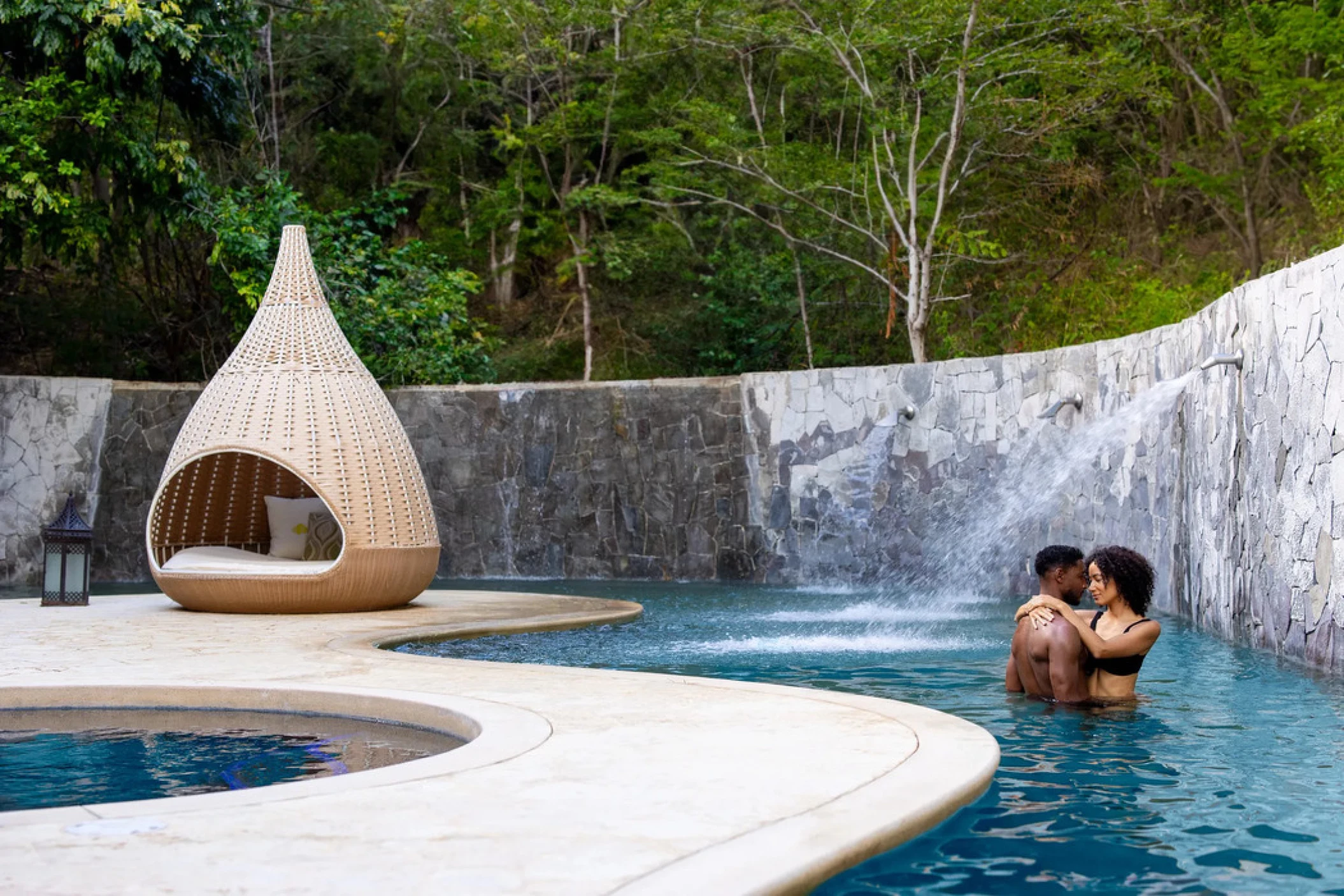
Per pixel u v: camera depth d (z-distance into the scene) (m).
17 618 8.56
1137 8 14.88
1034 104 15.96
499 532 14.88
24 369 19.98
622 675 5.44
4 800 3.55
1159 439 10.34
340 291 16.52
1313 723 4.79
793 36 16.30
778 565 14.00
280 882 2.33
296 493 11.11
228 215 15.82
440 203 24.38
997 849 3.00
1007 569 12.45
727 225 21.78
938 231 17.77
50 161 15.44
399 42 22.86
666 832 2.73
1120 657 5.35
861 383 13.54
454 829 2.74
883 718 4.27
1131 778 3.79
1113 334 15.88
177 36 14.47
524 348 23.06
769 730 4.02
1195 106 18.95
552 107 22.81
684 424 14.46
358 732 4.65
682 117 20.34
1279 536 7.05
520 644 7.63
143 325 19.62
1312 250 15.25
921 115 17.86
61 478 14.21
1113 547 5.44
